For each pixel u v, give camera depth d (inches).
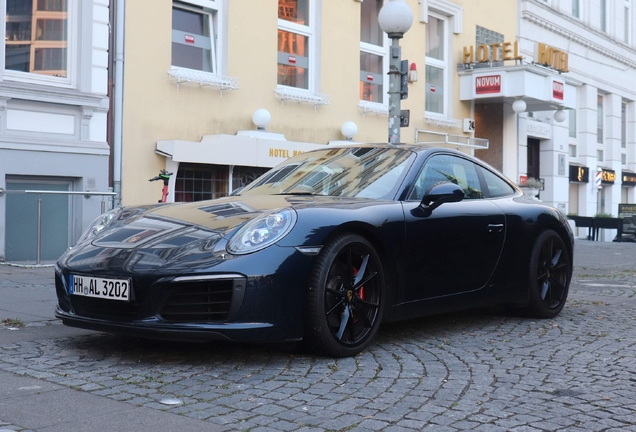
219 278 145.8
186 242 154.6
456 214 191.5
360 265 167.0
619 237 831.1
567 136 877.8
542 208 224.8
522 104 672.4
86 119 404.8
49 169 386.6
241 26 487.5
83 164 401.4
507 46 690.2
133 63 426.6
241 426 114.7
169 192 444.5
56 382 140.1
